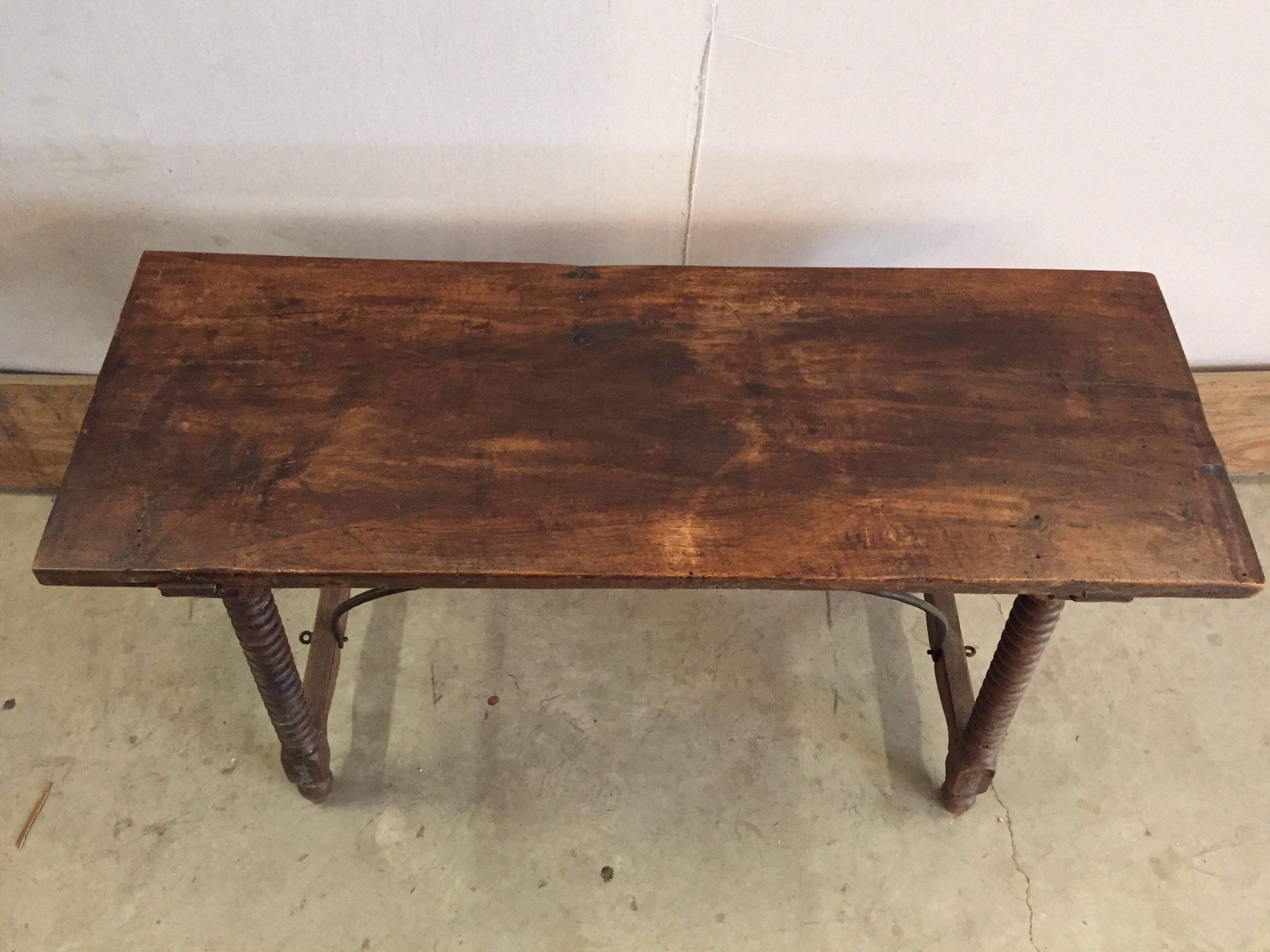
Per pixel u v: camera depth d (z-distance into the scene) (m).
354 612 1.73
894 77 1.26
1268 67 1.25
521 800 1.55
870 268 1.29
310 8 1.16
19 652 1.66
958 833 1.53
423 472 1.08
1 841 1.48
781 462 1.10
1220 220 1.46
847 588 1.04
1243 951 1.43
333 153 1.33
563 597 1.77
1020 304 1.26
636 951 1.42
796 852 1.51
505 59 1.22
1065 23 1.20
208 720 1.60
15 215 1.42
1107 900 1.47
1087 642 1.74
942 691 1.54
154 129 1.30
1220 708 1.66
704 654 1.71
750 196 1.41
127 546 1.01
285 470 1.08
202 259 1.26
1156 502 1.08
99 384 1.13
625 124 1.31
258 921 1.43
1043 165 1.38
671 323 1.23
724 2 1.17
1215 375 1.75
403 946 1.42
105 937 1.40
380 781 1.56
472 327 1.21
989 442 1.12
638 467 1.10
